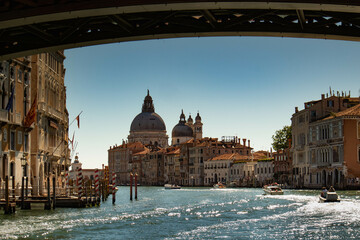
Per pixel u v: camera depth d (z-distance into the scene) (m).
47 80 60.41
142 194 110.56
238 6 19.12
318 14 21.34
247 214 47.34
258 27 22.08
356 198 68.25
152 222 40.06
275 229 35.19
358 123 97.44
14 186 48.88
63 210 48.31
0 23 20.20
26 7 19.94
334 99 111.19
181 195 98.75
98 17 22.30
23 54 24.42
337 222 39.09
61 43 23.38
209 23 22.06
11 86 48.75
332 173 101.50
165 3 19.06
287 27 22.05
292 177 121.81
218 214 47.75
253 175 153.38
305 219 41.53
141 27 21.98
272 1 18.77
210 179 182.88
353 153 96.94
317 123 108.06
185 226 37.41
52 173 62.62
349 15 21.34
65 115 74.69
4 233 31.92
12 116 48.62
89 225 37.00
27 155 52.84
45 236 31.12
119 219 41.84
